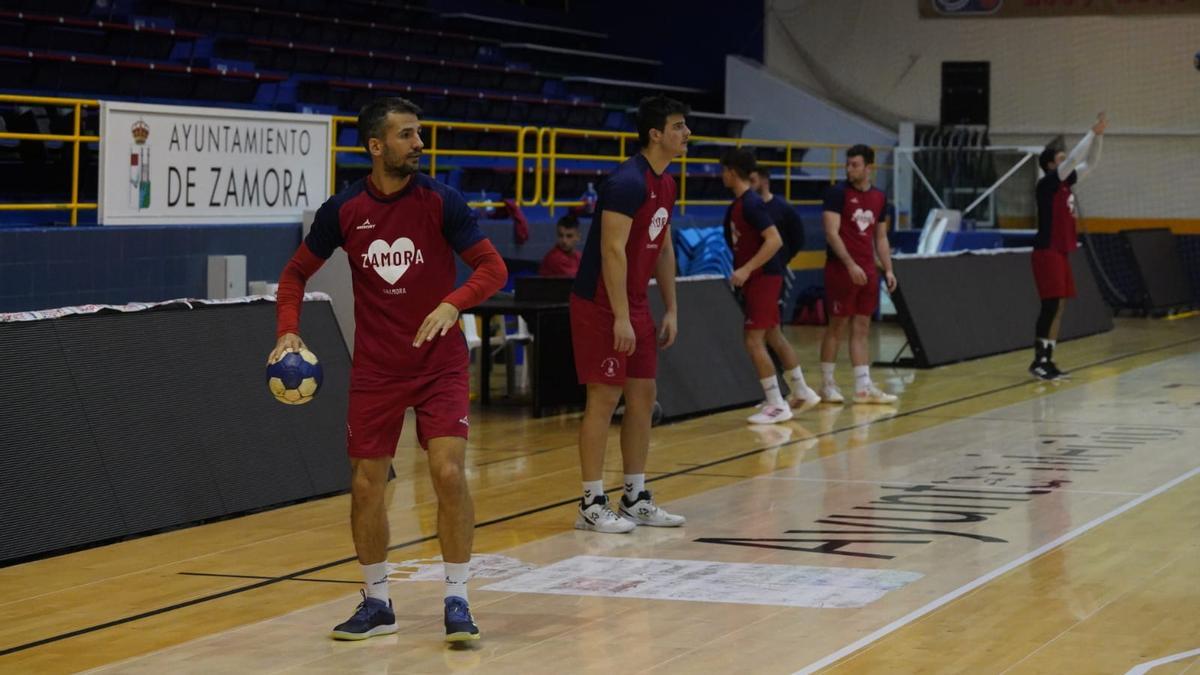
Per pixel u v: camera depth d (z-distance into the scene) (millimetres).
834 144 25938
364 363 5609
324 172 13367
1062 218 15156
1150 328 21781
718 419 12477
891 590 6434
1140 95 25875
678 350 12766
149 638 5742
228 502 8211
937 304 17016
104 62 16812
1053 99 26359
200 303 8617
